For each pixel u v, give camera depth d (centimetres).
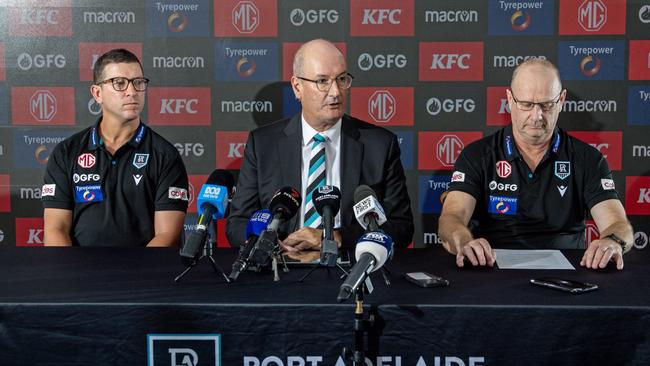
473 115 323
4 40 324
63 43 324
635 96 319
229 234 254
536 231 259
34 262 192
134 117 276
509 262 192
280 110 326
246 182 261
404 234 249
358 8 320
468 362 148
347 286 135
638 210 324
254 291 160
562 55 318
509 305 147
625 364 146
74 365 151
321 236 206
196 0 321
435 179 328
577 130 322
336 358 150
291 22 321
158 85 325
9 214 331
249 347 150
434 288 163
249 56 323
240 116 327
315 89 245
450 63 321
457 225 224
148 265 188
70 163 278
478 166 261
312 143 259
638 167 322
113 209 278
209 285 166
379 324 149
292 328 149
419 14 319
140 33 323
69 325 150
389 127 325
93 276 176
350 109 325
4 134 329
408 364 150
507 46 319
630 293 156
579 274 177
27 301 151
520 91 244
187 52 324
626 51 316
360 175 255
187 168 330
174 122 327
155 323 150
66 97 327
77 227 278
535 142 251
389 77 323
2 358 151
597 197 250
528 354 147
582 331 146
